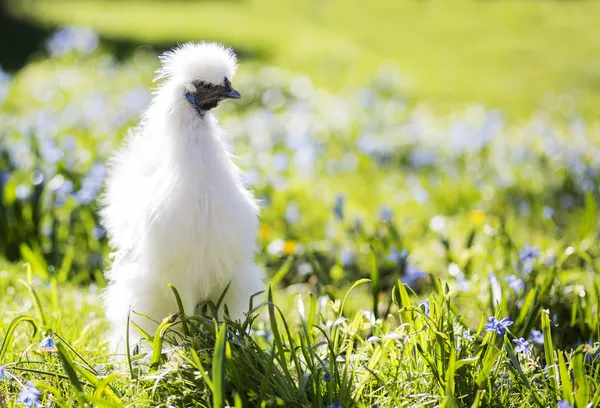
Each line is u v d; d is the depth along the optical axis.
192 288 5.79
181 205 5.52
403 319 6.48
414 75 25.98
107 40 25.81
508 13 38.25
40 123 11.54
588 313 6.66
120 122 12.79
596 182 11.92
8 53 25.22
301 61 25.06
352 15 38.91
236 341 5.27
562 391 5.34
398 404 5.05
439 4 40.72
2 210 9.37
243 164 11.64
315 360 5.84
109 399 5.10
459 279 7.33
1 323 6.38
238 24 33.22
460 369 5.41
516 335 6.31
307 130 15.39
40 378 5.73
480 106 20.88
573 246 8.44
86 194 8.88
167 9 36.84
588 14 38.06
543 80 26.98
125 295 6.02
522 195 11.98
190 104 5.68
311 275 9.23
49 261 9.08
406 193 12.26
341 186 12.36
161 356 5.69
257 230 6.06
